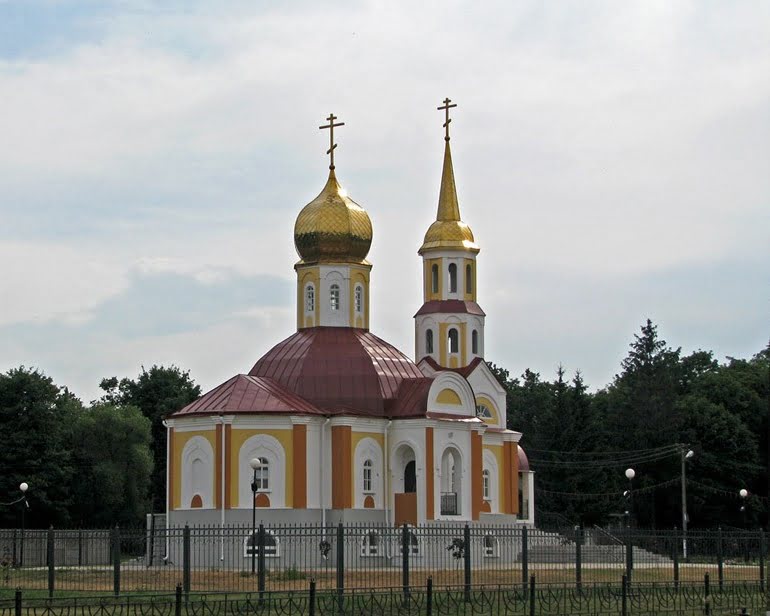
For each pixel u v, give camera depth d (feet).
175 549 262.88
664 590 195.21
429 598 160.15
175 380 445.37
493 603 177.17
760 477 428.97
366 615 163.73
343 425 274.77
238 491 265.54
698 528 424.46
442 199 325.83
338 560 168.45
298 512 266.57
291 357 290.97
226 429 266.98
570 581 203.21
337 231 300.81
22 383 345.92
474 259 324.19
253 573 205.98
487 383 318.65
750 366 483.10
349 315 300.20
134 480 377.50
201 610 162.81
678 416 432.25
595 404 493.36
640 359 483.10
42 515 346.95
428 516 276.82
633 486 431.43
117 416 376.68
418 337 320.91
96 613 157.28
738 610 183.93
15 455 340.80
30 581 198.08
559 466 409.49
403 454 285.84
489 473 313.73
